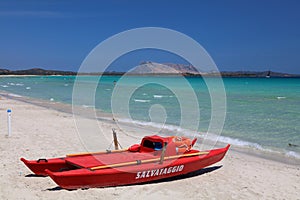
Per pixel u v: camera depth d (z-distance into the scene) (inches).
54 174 248.1
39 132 528.7
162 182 297.0
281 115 807.7
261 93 1658.5
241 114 828.0
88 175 258.2
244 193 279.1
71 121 677.9
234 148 466.3
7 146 414.9
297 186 303.1
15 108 900.6
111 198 250.5
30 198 243.6
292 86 2422.5
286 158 413.1
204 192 277.0
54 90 1950.1
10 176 293.1
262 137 543.2
